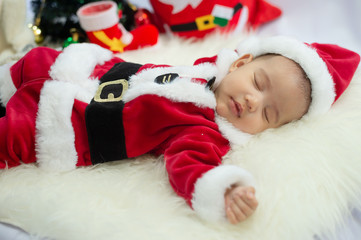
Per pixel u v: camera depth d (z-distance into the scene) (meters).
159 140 1.12
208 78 1.21
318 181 0.99
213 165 1.03
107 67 1.30
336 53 1.32
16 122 1.05
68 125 1.07
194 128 1.09
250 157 1.06
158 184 1.02
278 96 1.12
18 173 1.05
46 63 1.18
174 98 1.10
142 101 1.10
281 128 1.16
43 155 1.06
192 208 0.94
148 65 1.27
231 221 0.87
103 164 1.11
